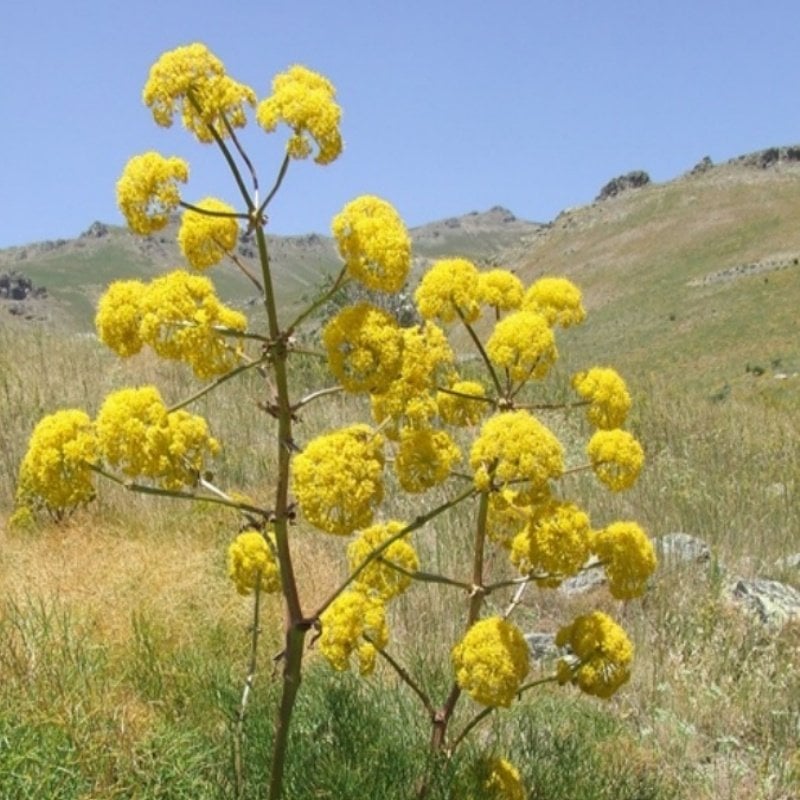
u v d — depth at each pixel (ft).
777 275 92.27
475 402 5.08
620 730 6.81
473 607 4.84
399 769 5.36
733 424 17.28
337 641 5.11
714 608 8.57
